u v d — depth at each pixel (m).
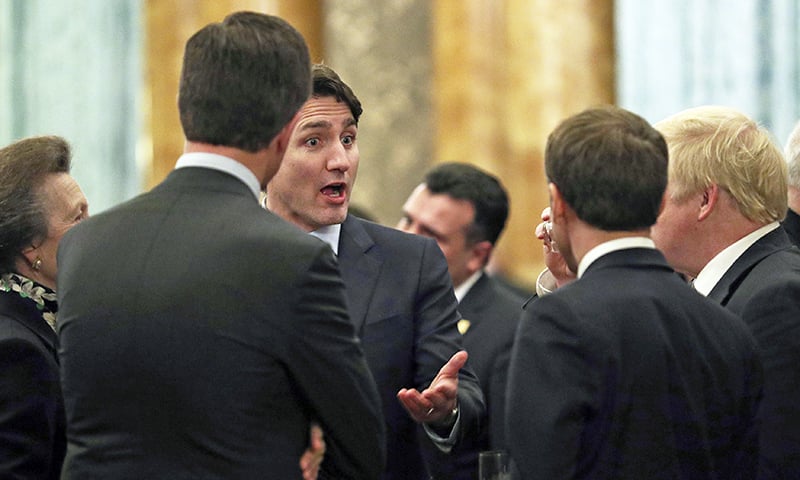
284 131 3.65
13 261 4.42
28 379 4.10
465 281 6.76
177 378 3.39
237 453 3.39
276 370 3.44
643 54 10.10
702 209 4.51
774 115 9.83
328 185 4.53
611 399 3.51
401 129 10.64
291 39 3.62
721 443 3.65
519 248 10.01
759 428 3.75
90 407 3.49
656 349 3.56
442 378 4.12
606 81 10.12
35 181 4.44
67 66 11.48
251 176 3.62
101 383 3.46
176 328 3.41
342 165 4.52
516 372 3.59
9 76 11.59
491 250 6.82
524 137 10.05
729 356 3.68
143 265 3.48
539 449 3.49
